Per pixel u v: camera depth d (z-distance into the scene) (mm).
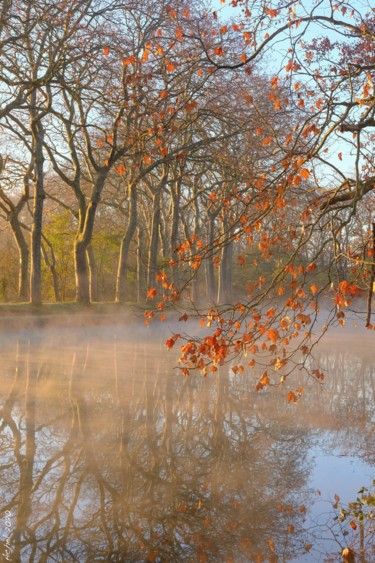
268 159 22562
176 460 11055
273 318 8172
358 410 15344
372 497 9148
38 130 37594
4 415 14148
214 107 26438
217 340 8133
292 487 9617
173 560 7195
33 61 31875
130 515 8633
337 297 7785
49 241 56688
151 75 13023
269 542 7617
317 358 26172
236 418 14391
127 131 23531
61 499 9188
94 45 28234
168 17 27406
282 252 9305
